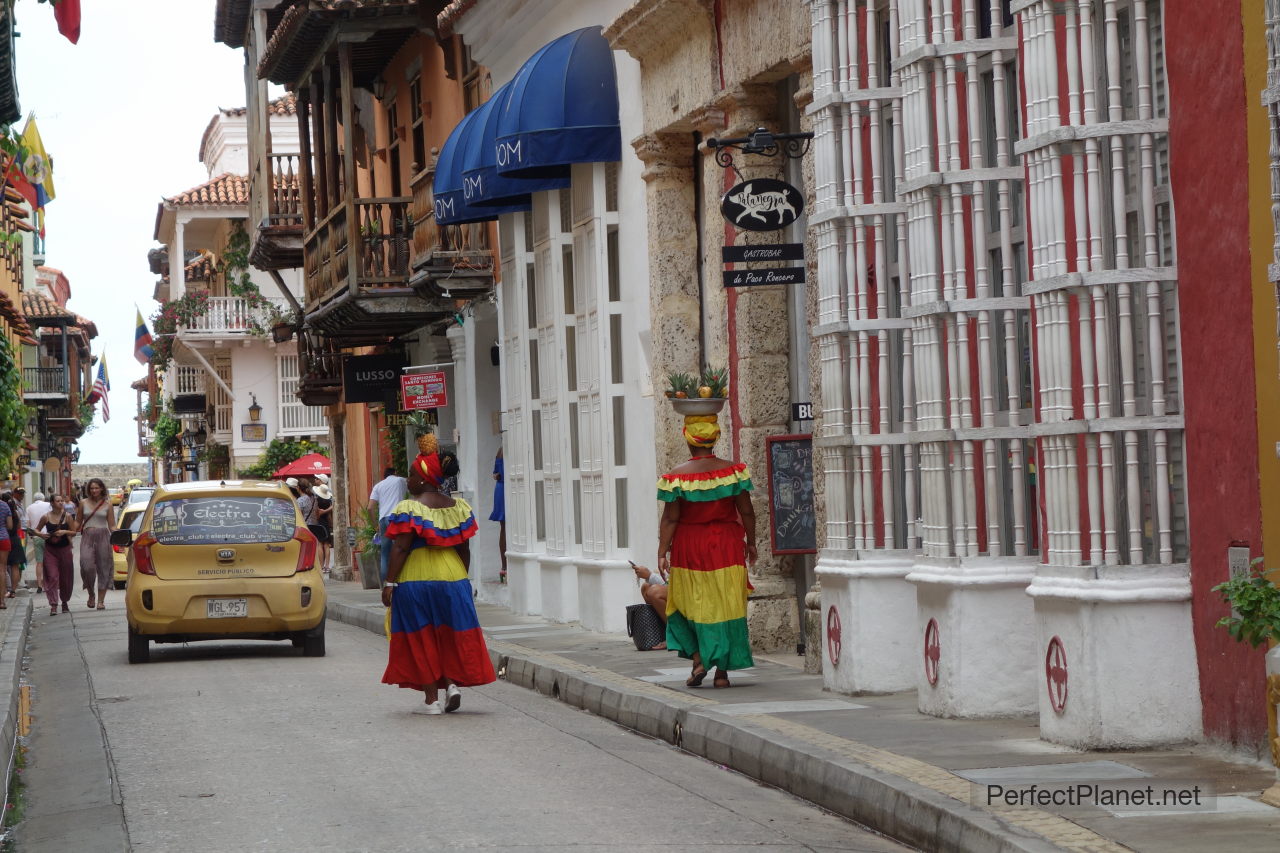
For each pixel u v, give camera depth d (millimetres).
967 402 11523
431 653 14344
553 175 20719
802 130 15219
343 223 28406
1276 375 8742
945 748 10078
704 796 10172
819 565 13391
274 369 61375
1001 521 11469
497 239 25109
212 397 64500
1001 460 11578
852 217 13000
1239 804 8109
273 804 10125
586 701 14562
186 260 72750
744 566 13727
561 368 21016
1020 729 10742
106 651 21797
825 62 13227
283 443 58875
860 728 11094
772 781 10516
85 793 10883
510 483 24000
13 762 12328
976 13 11961
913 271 11961
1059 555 10039
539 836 8938
